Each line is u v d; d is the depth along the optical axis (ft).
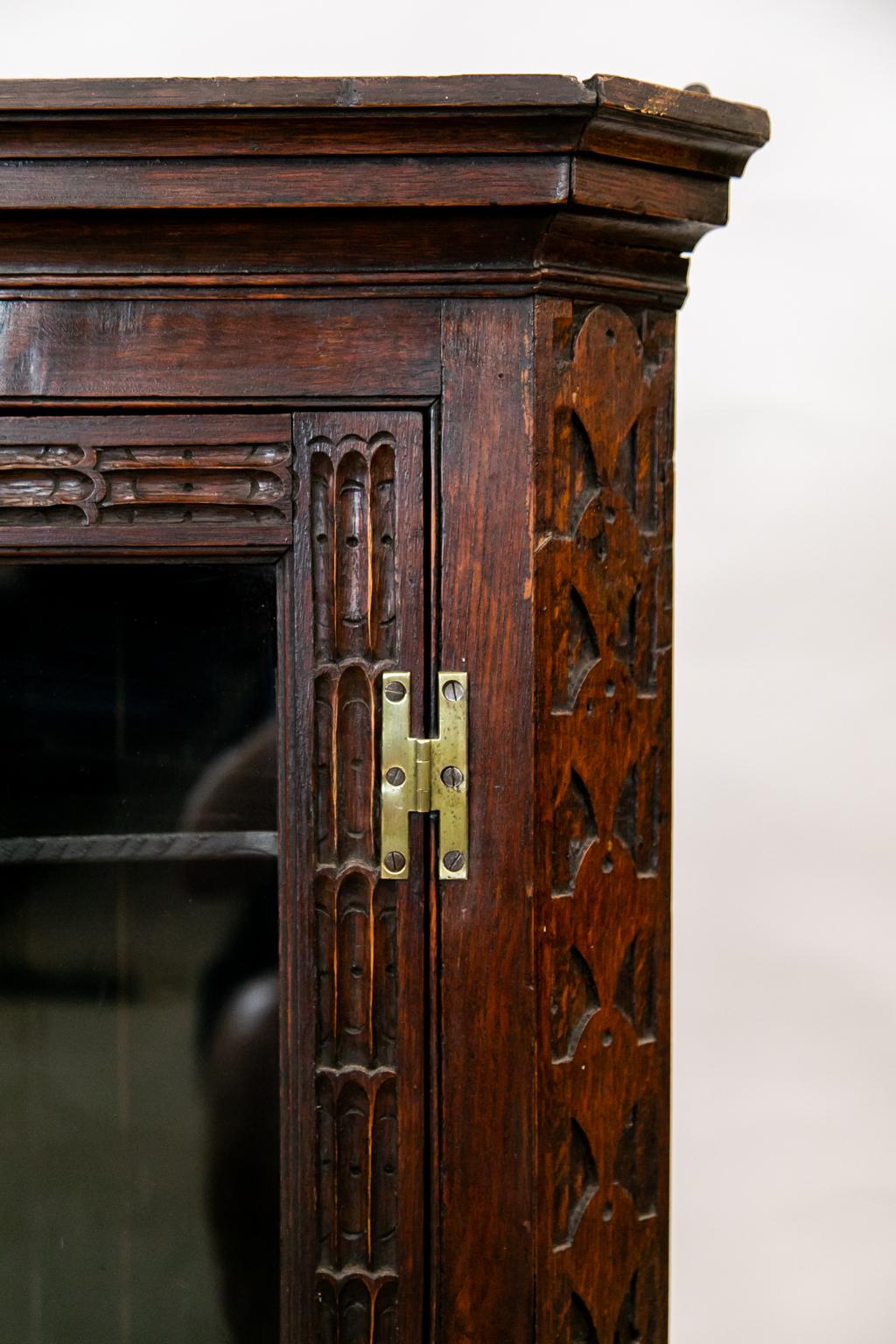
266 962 2.81
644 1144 2.98
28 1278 2.84
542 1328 2.78
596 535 2.80
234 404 2.69
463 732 2.72
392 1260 2.80
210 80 2.45
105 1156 2.83
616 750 2.87
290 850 2.77
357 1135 2.79
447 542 2.70
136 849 2.80
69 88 2.46
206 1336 2.85
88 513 2.71
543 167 2.53
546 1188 2.78
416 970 2.76
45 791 2.79
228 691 2.78
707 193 2.78
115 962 2.81
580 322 2.74
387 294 2.67
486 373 2.68
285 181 2.54
